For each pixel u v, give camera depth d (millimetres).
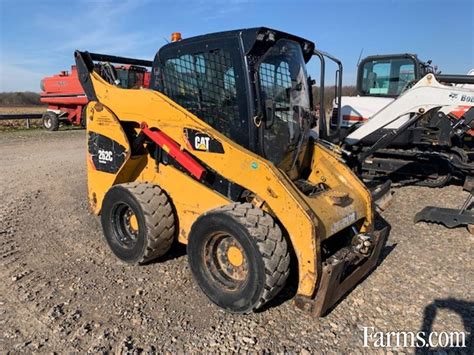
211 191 3648
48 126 16844
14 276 3865
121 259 4141
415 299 3486
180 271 3949
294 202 2984
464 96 5363
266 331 3023
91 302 3414
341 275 3113
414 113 5910
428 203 6301
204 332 3010
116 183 4344
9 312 3277
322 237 3080
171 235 3922
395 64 7973
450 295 3557
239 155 3291
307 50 4188
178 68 3842
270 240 2936
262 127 3408
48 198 6512
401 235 4941
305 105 4055
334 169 4051
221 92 3541
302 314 3232
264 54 3451
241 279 3195
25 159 10047
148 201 3795
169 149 3787
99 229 5117
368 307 3355
